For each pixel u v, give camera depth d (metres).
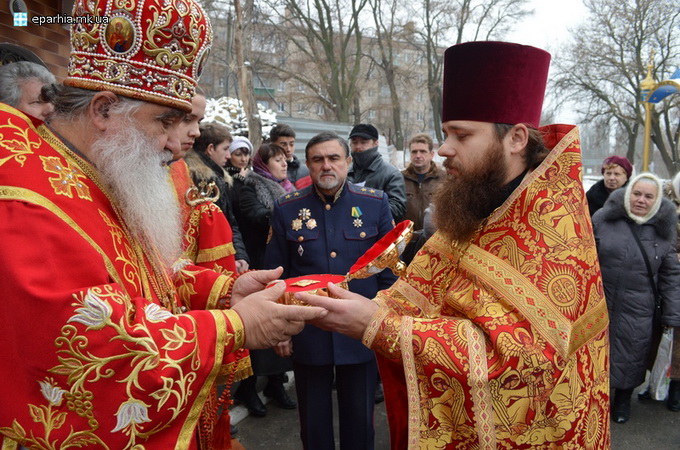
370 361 2.52
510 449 1.25
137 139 1.16
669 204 3.59
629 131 20.94
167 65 1.18
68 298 0.95
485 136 1.40
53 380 0.95
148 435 1.02
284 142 4.57
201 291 1.63
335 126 10.82
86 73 1.15
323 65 20.98
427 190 4.54
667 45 19.12
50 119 1.19
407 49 26.02
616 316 3.59
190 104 1.25
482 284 1.33
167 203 1.31
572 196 1.35
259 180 3.66
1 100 1.95
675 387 3.88
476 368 1.24
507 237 1.34
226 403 1.57
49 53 3.33
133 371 0.98
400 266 1.70
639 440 3.45
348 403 2.53
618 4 19.16
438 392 1.29
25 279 0.93
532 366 1.23
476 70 1.37
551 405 1.26
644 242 3.56
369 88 28.42
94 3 1.13
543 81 1.46
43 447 0.95
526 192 1.35
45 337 0.93
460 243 1.46
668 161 20.61
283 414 3.58
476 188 1.41
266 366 3.33
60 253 0.98
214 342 1.12
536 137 1.44
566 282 1.28
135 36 1.13
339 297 1.50
